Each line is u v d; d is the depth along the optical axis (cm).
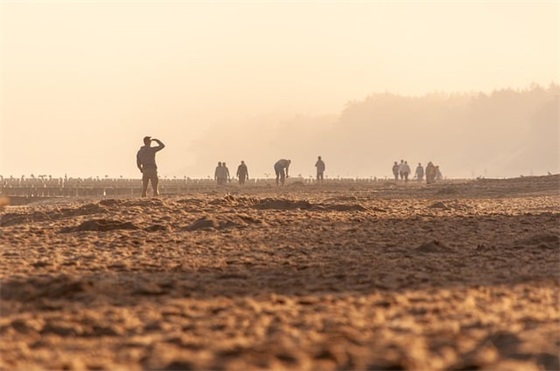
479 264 3039
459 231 4303
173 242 3762
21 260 3097
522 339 1619
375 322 1895
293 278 2661
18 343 1723
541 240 3747
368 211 5809
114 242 3750
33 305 2159
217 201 6109
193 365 1448
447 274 2739
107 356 1595
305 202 5997
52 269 2844
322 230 4334
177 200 6400
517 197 9025
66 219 5197
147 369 1456
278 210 5725
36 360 1570
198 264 3012
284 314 2000
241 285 2517
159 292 2336
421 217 5172
